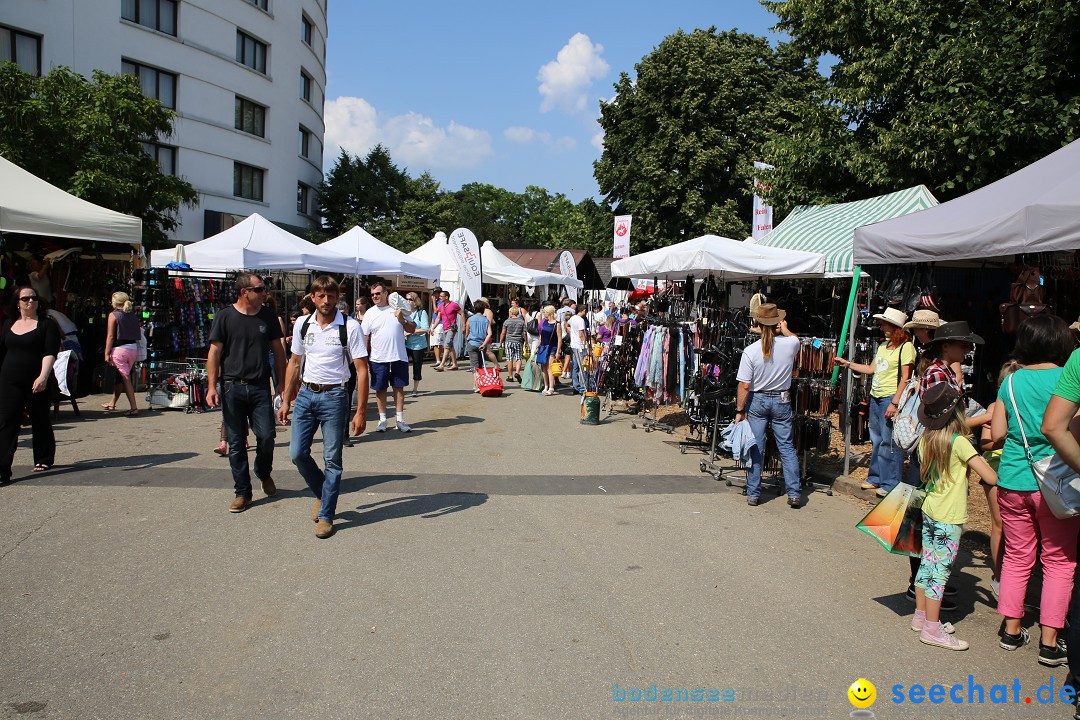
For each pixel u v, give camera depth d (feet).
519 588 15.02
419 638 12.73
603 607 14.21
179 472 23.70
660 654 12.38
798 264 31.65
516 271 77.05
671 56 101.19
